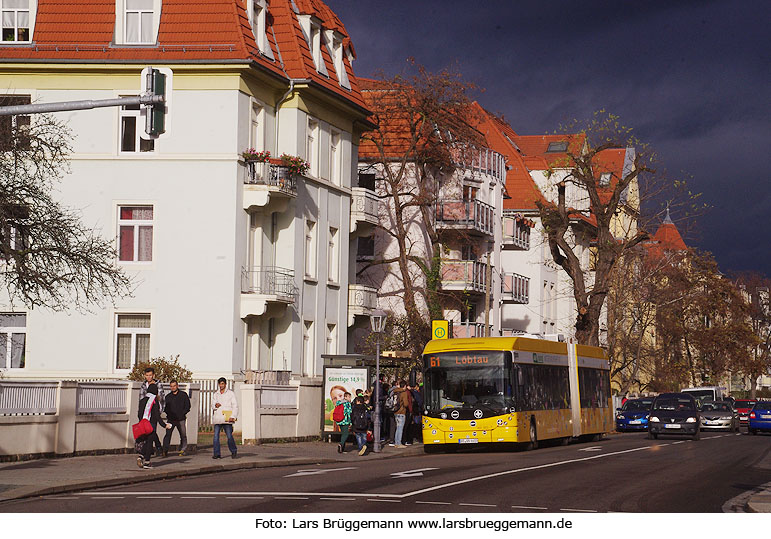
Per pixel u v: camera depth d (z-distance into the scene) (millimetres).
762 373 97812
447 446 37438
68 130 39000
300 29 43062
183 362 38750
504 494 19062
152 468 23219
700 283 89938
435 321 43062
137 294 38969
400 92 52031
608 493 19781
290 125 42000
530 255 76500
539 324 75938
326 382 35594
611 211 56688
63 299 37312
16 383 23844
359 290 47688
